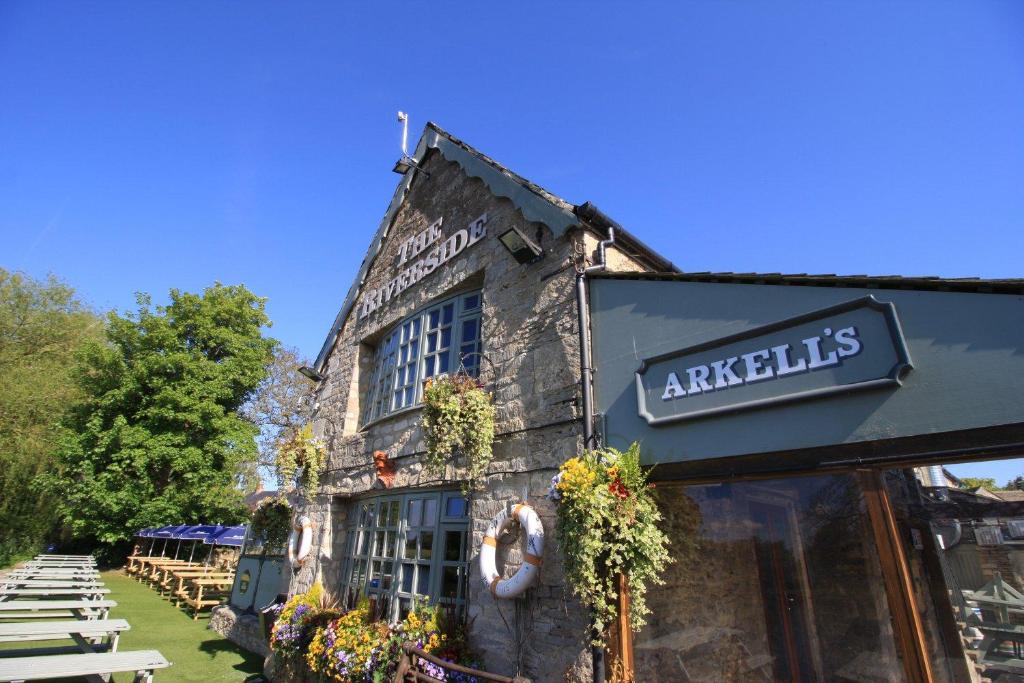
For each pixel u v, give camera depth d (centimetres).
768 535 386
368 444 799
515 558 499
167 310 2472
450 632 529
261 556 1127
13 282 2506
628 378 464
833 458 338
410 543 661
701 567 406
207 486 2316
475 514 556
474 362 664
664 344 448
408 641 536
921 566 334
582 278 524
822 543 363
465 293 729
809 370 362
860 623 344
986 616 320
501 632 487
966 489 334
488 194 722
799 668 366
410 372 777
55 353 2498
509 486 527
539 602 460
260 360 2619
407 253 886
